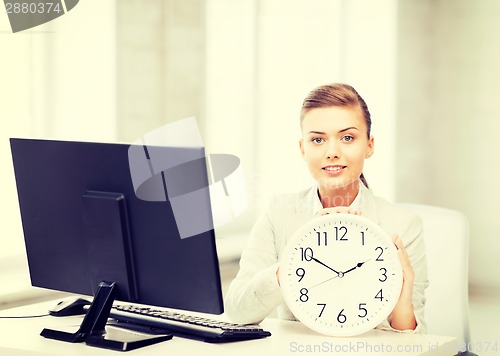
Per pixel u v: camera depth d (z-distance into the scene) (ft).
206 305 6.02
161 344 6.12
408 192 18.79
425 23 19.01
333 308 6.29
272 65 13.94
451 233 8.11
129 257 6.19
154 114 11.57
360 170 7.13
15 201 9.33
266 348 6.02
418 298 6.93
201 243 5.91
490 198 18.84
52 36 9.93
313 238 6.30
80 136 10.38
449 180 19.31
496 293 18.58
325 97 7.05
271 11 13.88
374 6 16.76
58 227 6.53
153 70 11.54
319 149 7.09
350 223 6.27
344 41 15.88
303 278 6.30
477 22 18.98
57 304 7.31
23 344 6.13
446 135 19.31
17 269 9.29
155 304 6.22
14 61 9.45
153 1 11.47
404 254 6.43
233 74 13.11
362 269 6.26
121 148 6.07
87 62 10.44
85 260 6.47
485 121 18.94
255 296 6.51
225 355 5.81
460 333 7.99
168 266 6.08
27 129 9.62
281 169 13.98
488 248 18.79
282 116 14.11
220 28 12.81
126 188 6.10
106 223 6.16
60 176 6.39
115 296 6.30
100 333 6.19
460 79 19.19
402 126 18.37
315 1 14.97
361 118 7.07
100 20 10.60
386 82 17.58
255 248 7.39
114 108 10.88
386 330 6.61
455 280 8.06
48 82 9.91
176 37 11.93
